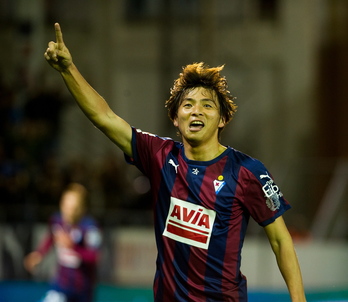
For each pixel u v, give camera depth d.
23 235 36.12
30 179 40.41
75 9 52.66
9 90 43.69
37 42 47.47
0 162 40.25
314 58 56.00
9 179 39.66
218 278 11.77
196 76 12.10
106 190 41.94
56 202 40.25
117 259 36.12
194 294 11.79
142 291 35.59
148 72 54.22
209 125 11.95
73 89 12.05
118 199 42.00
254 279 36.91
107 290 35.41
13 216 36.34
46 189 40.38
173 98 12.32
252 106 55.34
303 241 37.69
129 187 43.66
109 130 12.29
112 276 35.88
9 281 35.72
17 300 33.28
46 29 51.03
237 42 55.47
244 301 12.05
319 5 56.22
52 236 29.62
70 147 47.78
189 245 11.77
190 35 54.69
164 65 54.25
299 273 12.18
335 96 55.53
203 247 11.73
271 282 36.66
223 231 11.77
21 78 45.66
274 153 55.12
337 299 34.34
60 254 27.77
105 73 53.69
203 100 11.98
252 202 11.97
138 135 12.41
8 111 42.72
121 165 45.91
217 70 12.17
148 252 36.34
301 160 53.34
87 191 41.22
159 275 12.03
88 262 27.47
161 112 54.00
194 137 11.90
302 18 56.03
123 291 35.44
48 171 41.19
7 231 36.16
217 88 12.13
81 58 52.91
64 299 27.41
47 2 51.25
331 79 55.78
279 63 55.91
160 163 12.21
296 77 55.91
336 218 39.75
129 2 54.47
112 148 49.50
